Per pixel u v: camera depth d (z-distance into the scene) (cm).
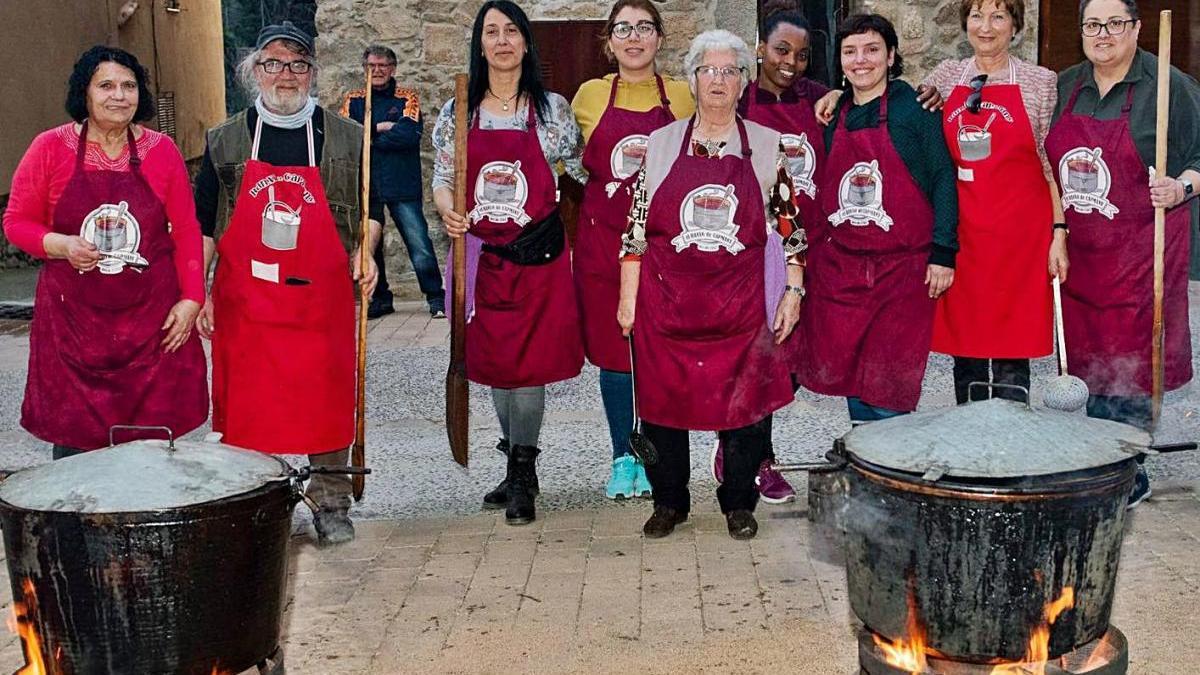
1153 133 502
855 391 522
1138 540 496
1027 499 318
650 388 505
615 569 489
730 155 489
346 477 533
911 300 513
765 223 491
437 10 1125
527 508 548
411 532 545
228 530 327
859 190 511
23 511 321
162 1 2044
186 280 483
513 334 532
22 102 1555
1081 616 331
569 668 402
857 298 516
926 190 511
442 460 669
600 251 550
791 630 425
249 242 496
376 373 870
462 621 443
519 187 528
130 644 324
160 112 2012
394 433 727
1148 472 590
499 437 713
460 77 511
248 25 2733
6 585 484
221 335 508
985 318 530
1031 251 525
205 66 2364
